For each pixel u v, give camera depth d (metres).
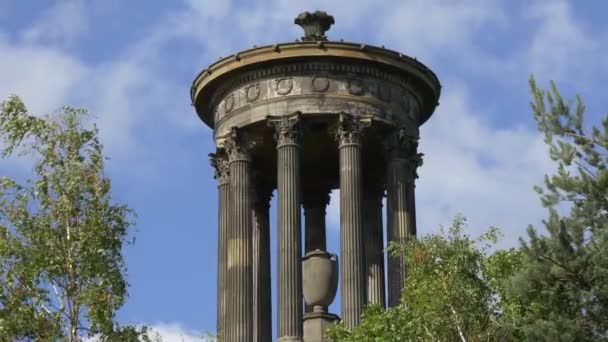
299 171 92.00
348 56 92.81
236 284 92.00
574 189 65.56
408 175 94.62
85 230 65.50
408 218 93.44
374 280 96.38
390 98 94.38
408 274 76.06
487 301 70.75
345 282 89.69
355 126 92.56
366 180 98.94
